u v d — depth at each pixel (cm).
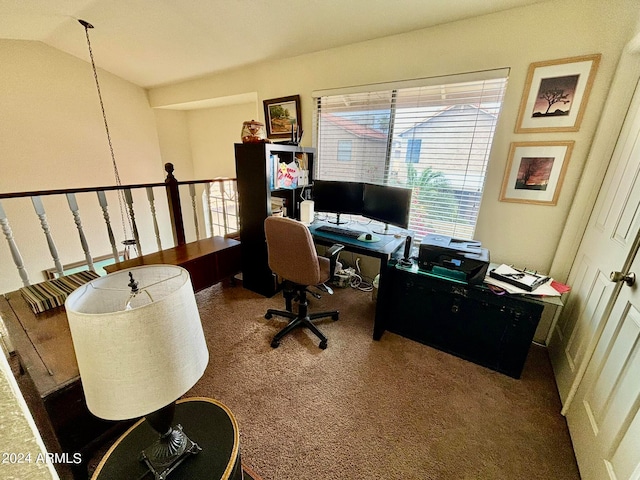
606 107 148
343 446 121
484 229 202
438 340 183
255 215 228
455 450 121
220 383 153
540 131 170
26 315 127
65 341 112
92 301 66
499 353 163
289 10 194
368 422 132
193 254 224
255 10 198
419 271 182
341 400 144
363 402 143
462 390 152
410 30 198
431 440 125
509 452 120
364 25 198
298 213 273
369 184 221
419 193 230
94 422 104
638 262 103
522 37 165
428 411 139
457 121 202
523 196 183
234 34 231
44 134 323
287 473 110
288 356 175
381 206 212
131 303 72
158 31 246
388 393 149
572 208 167
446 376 161
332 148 268
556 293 151
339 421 132
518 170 181
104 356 54
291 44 237
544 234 182
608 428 100
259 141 214
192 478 72
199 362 68
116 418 58
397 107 224
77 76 337
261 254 236
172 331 60
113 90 369
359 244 191
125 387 56
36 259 330
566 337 161
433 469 113
